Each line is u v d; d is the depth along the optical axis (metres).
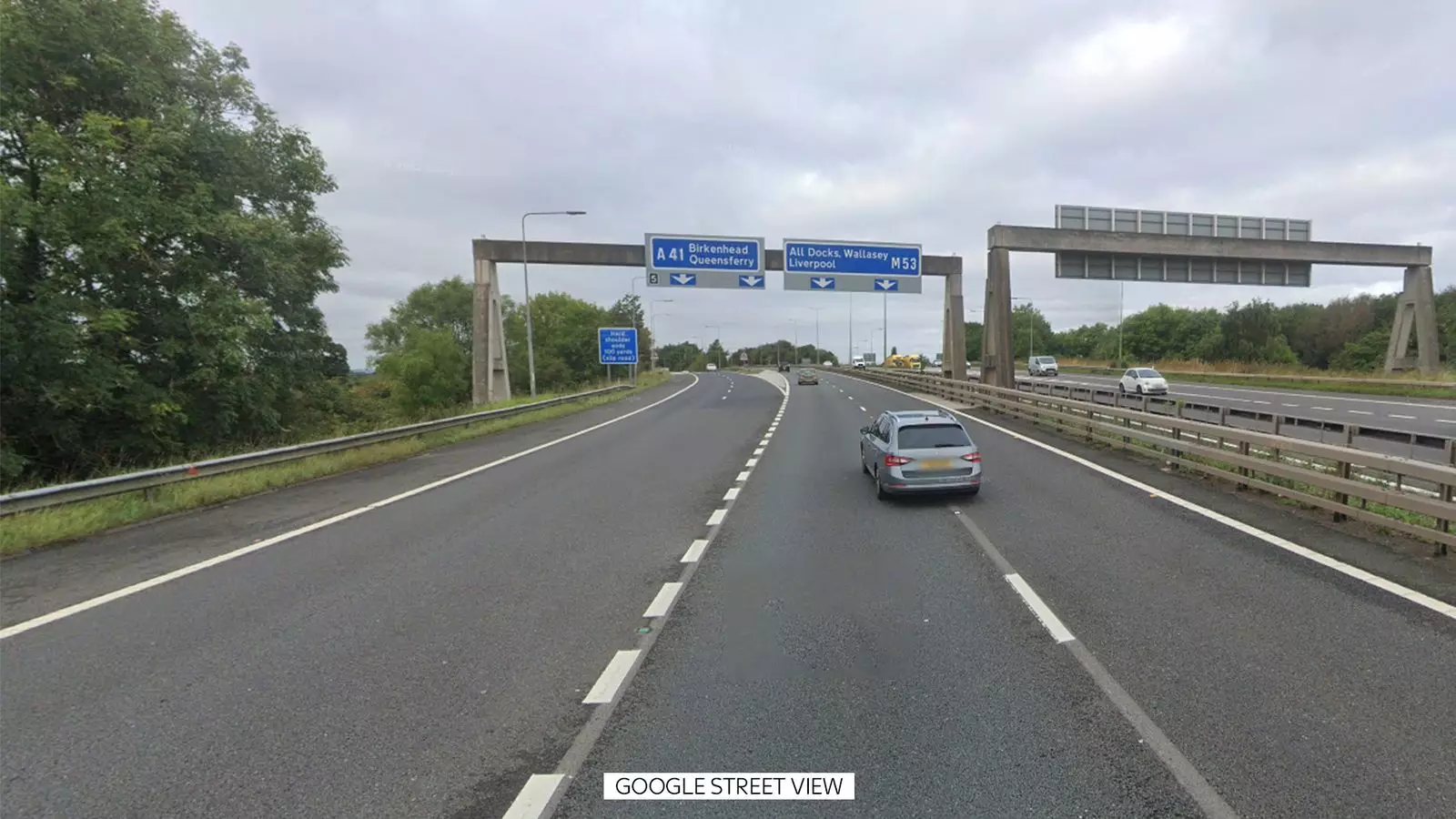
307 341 25.72
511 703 4.40
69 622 5.99
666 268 32.94
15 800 3.46
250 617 6.05
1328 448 8.55
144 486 10.65
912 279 34.66
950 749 3.76
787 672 4.78
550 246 32.59
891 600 6.21
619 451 17.77
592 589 6.70
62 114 18.50
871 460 12.17
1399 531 7.64
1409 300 35.59
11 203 15.43
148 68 19.31
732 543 8.36
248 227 19.83
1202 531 8.30
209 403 21.42
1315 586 6.22
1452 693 4.23
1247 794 3.31
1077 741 3.81
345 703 4.44
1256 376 44.09
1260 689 4.34
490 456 17.30
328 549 8.38
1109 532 8.39
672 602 6.28
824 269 34.00
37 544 8.61
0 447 16.28
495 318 32.22
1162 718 4.03
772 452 17.16
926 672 4.72
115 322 16.94
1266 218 30.86
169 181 19.42
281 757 3.82
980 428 20.91
